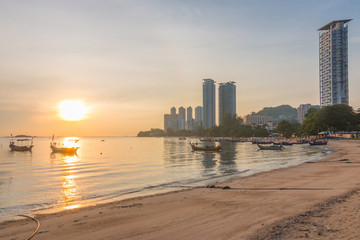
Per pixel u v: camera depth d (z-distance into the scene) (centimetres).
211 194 1803
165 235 1008
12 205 1831
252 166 4116
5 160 6150
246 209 1329
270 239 879
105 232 1077
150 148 12012
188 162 5088
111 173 3591
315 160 4469
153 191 2225
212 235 973
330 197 1484
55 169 4203
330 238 844
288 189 1884
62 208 1675
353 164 3416
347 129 13450
